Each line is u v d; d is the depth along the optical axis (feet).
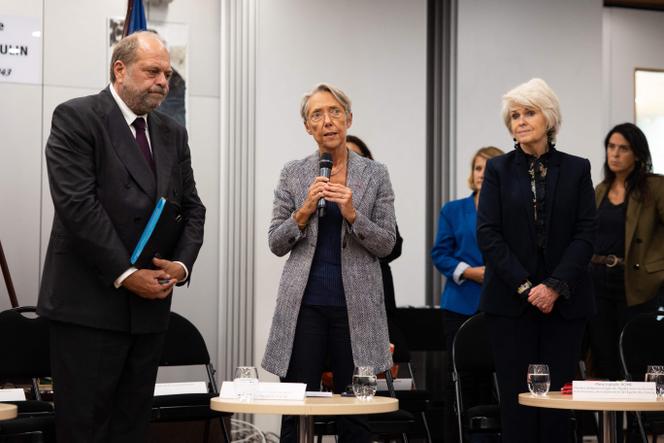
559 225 12.67
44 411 14.05
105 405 10.44
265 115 20.92
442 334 19.90
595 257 17.57
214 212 20.94
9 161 19.60
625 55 24.73
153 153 10.98
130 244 10.51
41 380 17.57
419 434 18.57
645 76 24.85
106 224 10.25
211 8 21.11
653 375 11.07
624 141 17.40
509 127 13.10
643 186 17.35
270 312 20.63
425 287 21.86
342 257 12.04
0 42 19.60
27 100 19.75
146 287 10.32
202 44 20.99
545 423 12.40
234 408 9.62
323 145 12.39
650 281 17.16
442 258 18.44
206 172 20.92
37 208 19.72
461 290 18.17
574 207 12.73
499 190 12.96
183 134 11.50
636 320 15.48
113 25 20.27
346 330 12.01
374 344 11.98
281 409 9.46
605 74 24.59
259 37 20.95
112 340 10.44
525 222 12.68
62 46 19.99
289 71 21.12
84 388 10.31
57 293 10.36
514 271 12.43
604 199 17.75
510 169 12.99
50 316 10.34
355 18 21.63
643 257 17.25
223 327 20.53
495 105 22.41
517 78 22.57
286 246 12.13
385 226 12.40
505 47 22.53
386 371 12.32
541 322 12.59
